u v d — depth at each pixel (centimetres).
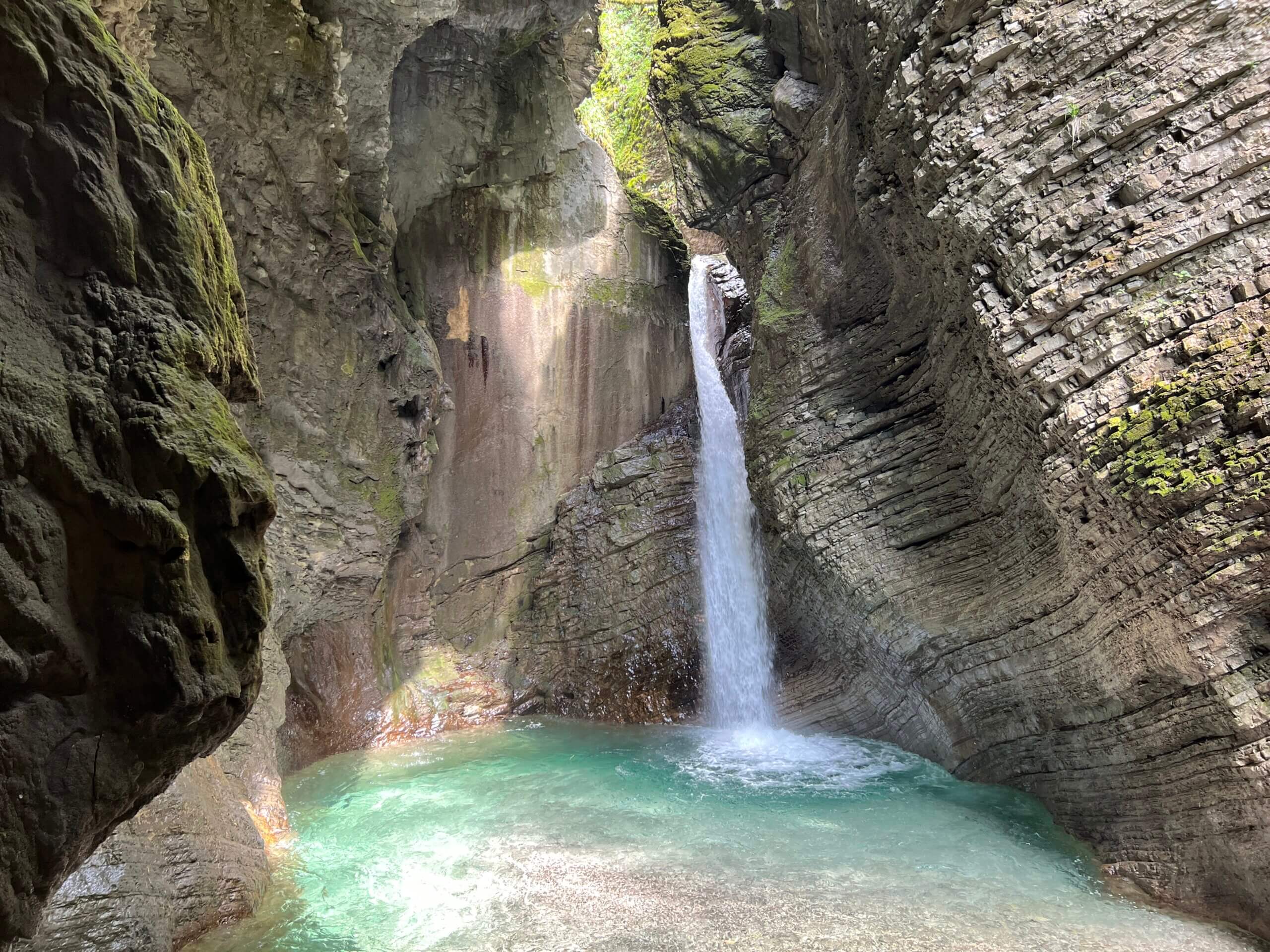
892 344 975
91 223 273
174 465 269
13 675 230
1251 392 530
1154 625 608
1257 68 551
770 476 1087
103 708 255
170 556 265
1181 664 593
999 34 654
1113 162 606
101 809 256
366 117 1042
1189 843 620
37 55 261
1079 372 614
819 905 620
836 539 1004
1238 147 555
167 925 498
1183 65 575
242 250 955
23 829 234
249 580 294
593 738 1207
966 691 893
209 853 579
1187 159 573
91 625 254
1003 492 805
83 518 253
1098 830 727
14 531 234
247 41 870
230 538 289
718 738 1194
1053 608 743
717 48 1287
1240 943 559
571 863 716
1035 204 636
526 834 794
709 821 827
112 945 440
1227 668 569
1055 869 685
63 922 425
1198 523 551
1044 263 632
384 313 1162
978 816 814
